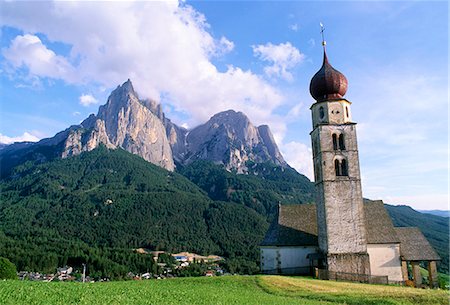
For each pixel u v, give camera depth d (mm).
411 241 57719
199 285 42719
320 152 55250
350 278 51406
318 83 57938
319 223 56219
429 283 55656
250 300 32500
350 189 53938
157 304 26641
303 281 46844
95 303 25016
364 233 52750
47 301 24281
